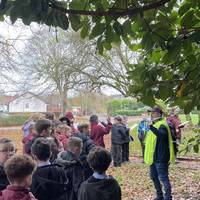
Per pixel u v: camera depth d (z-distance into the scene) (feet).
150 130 14.79
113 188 7.70
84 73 53.67
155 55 7.48
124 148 29.32
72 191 9.68
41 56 55.83
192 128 13.14
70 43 51.52
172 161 14.73
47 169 8.44
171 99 7.43
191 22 6.01
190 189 19.17
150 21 6.22
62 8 5.04
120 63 48.93
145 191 19.51
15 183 6.27
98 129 22.82
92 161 7.68
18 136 62.75
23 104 112.78
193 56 6.61
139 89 7.45
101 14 5.43
